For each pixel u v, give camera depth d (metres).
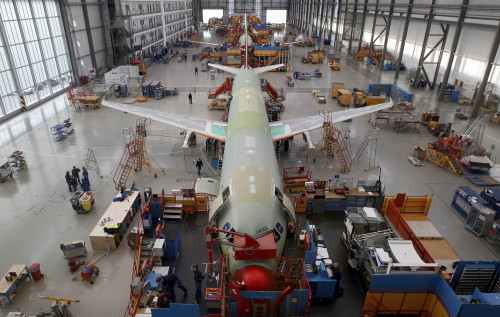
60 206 24.12
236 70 41.81
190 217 22.95
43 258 19.31
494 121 40.41
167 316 13.77
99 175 27.81
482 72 45.56
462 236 21.47
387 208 22.41
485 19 38.28
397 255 16.23
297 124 32.25
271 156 20.30
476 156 30.30
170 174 28.41
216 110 44.03
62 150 32.66
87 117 41.84
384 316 15.86
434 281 14.85
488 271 15.88
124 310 16.16
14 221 22.42
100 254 19.66
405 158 31.73
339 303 16.55
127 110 34.00
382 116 38.81
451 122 39.75
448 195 25.88
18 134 36.34
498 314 13.39
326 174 28.52
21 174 28.34
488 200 23.50
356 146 34.06
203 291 17.09
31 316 15.78
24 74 43.50
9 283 16.66
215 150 32.53
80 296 16.92
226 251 15.46
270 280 14.12
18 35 41.91
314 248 17.83
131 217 22.58
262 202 15.86
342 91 47.25
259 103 28.11
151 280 17.11
